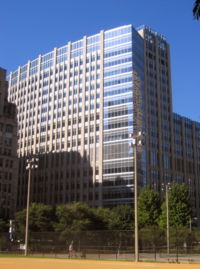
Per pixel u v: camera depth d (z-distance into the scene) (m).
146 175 160.25
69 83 184.38
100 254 53.16
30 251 58.19
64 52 190.50
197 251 55.47
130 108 161.75
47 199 175.25
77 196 166.38
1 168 143.50
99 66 175.50
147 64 178.50
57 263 39.31
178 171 181.25
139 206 99.25
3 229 89.94
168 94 187.12
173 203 91.75
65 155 175.75
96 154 166.00
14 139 151.00
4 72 153.88
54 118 185.00
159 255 52.28
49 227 91.06
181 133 190.25
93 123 170.75
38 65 199.88
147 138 166.50
